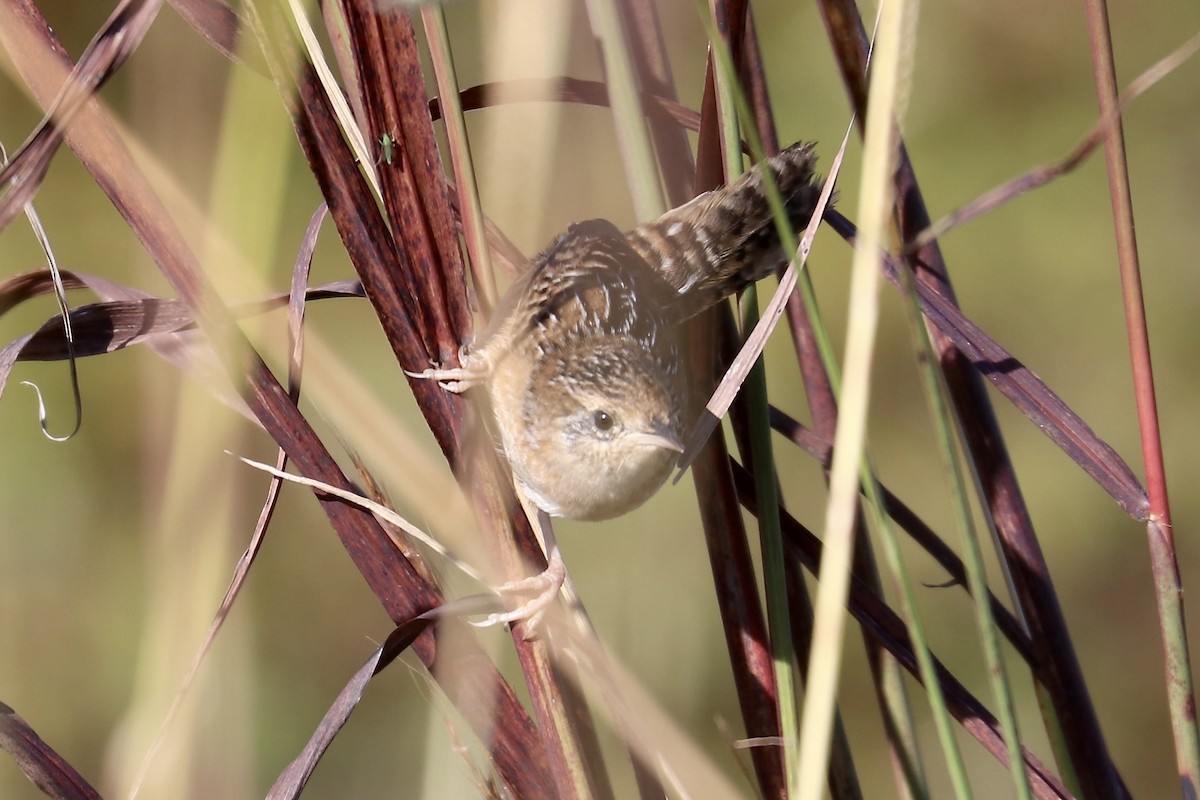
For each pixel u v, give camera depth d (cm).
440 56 348
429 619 348
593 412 354
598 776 349
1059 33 466
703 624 360
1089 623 422
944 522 415
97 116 347
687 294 354
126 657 373
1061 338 456
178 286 348
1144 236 475
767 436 350
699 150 352
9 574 374
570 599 350
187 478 349
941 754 374
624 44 351
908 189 352
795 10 435
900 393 433
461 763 349
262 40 347
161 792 349
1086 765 352
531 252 350
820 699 346
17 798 371
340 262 400
